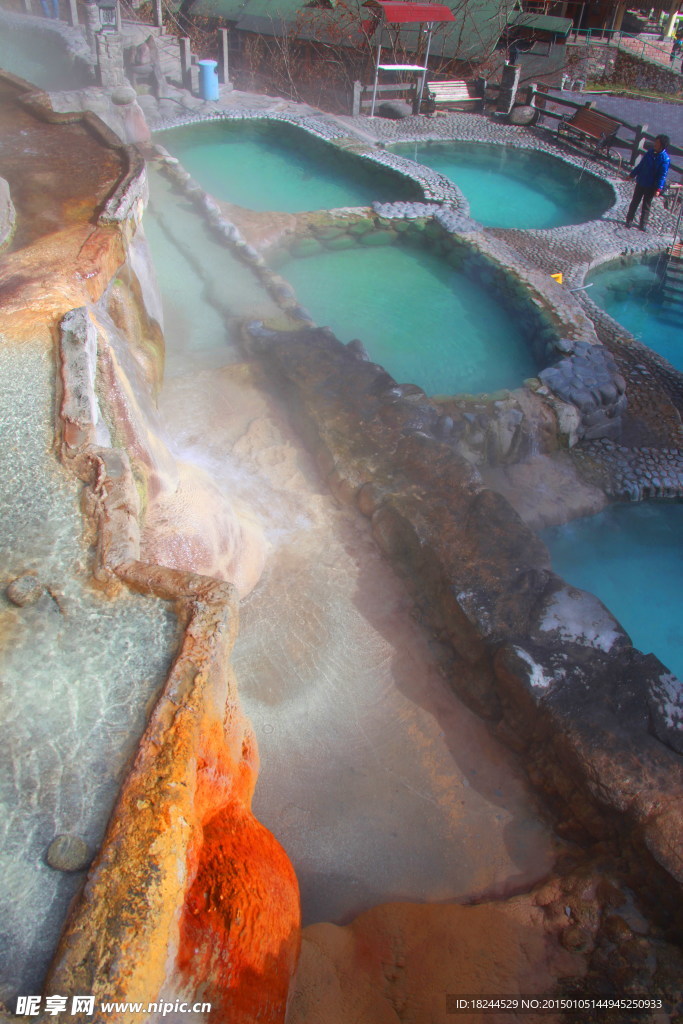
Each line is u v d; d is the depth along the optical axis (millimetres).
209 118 17531
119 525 3584
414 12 18000
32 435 4133
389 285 12180
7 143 7602
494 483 8289
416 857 4316
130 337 6102
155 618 3141
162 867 2293
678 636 7094
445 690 5168
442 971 3691
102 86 15156
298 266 12484
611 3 26859
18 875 2369
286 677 5109
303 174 16109
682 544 8125
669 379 10297
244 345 8523
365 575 5883
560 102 18828
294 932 3129
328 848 4309
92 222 6176
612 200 15742
